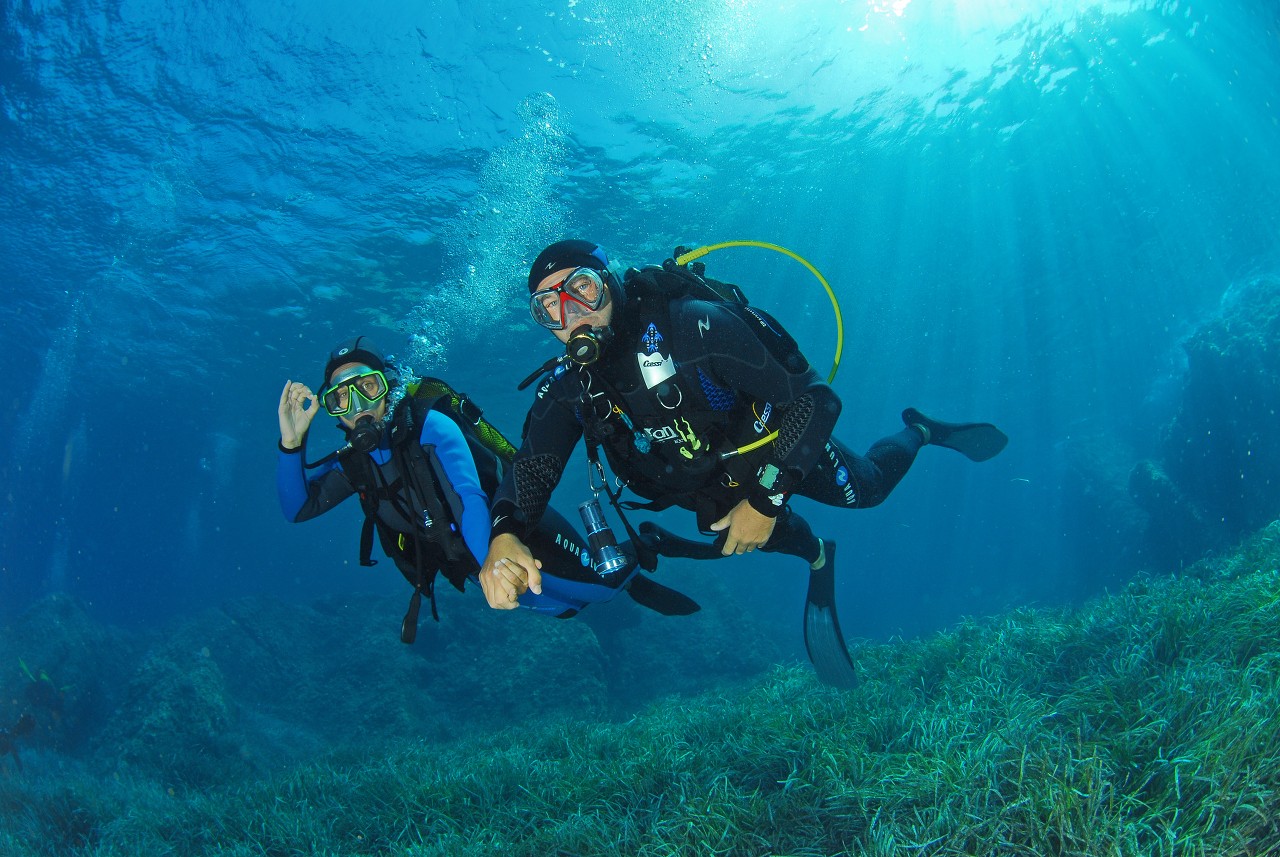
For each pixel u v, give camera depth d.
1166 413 37.19
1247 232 25.98
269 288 20.02
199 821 7.07
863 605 73.06
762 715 5.99
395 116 13.88
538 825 4.80
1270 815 2.45
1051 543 53.56
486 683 18.05
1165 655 4.48
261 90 13.12
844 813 3.39
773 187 18.08
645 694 20.58
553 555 3.19
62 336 23.48
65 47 12.16
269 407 31.30
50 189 15.57
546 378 2.82
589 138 15.16
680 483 2.73
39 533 75.00
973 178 19.67
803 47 13.92
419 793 5.96
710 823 3.55
